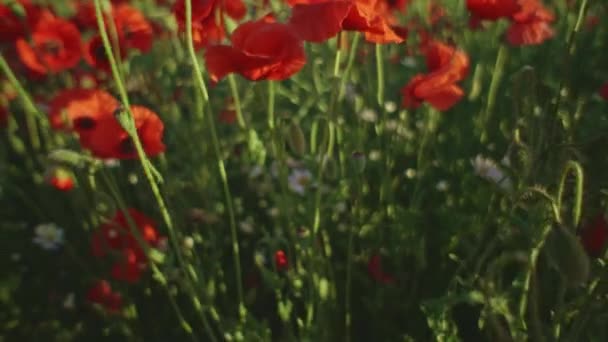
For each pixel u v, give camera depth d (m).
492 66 1.32
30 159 1.33
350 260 1.02
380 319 1.09
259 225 1.19
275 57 0.85
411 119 1.28
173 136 1.21
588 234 0.87
